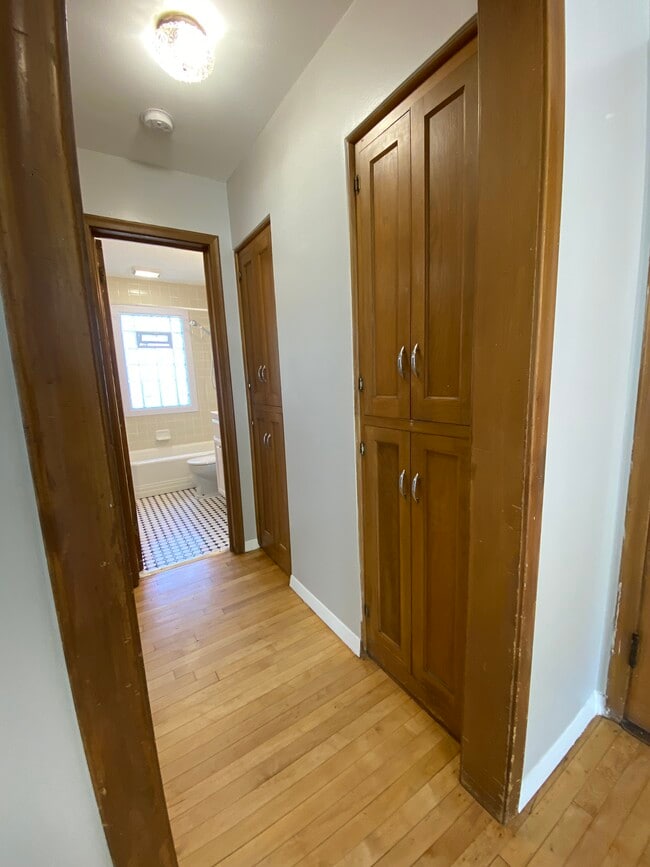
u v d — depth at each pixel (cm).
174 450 459
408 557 135
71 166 44
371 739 127
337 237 143
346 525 164
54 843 55
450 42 94
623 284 100
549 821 101
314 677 155
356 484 154
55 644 51
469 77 92
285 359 196
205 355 480
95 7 119
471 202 96
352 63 124
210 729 133
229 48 136
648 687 121
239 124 180
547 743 110
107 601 52
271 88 157
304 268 167
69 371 46
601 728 127
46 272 43
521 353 79
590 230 85
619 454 115
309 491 190
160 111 169
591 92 79
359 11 119
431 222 108
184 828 104
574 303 85
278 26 128
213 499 404
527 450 81
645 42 94
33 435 45
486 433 89
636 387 112
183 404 465
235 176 223
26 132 41
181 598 217
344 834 101
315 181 151
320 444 175
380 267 129
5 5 38
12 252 42
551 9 65
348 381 149
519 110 72
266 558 264
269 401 229
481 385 89
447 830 101
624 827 99
